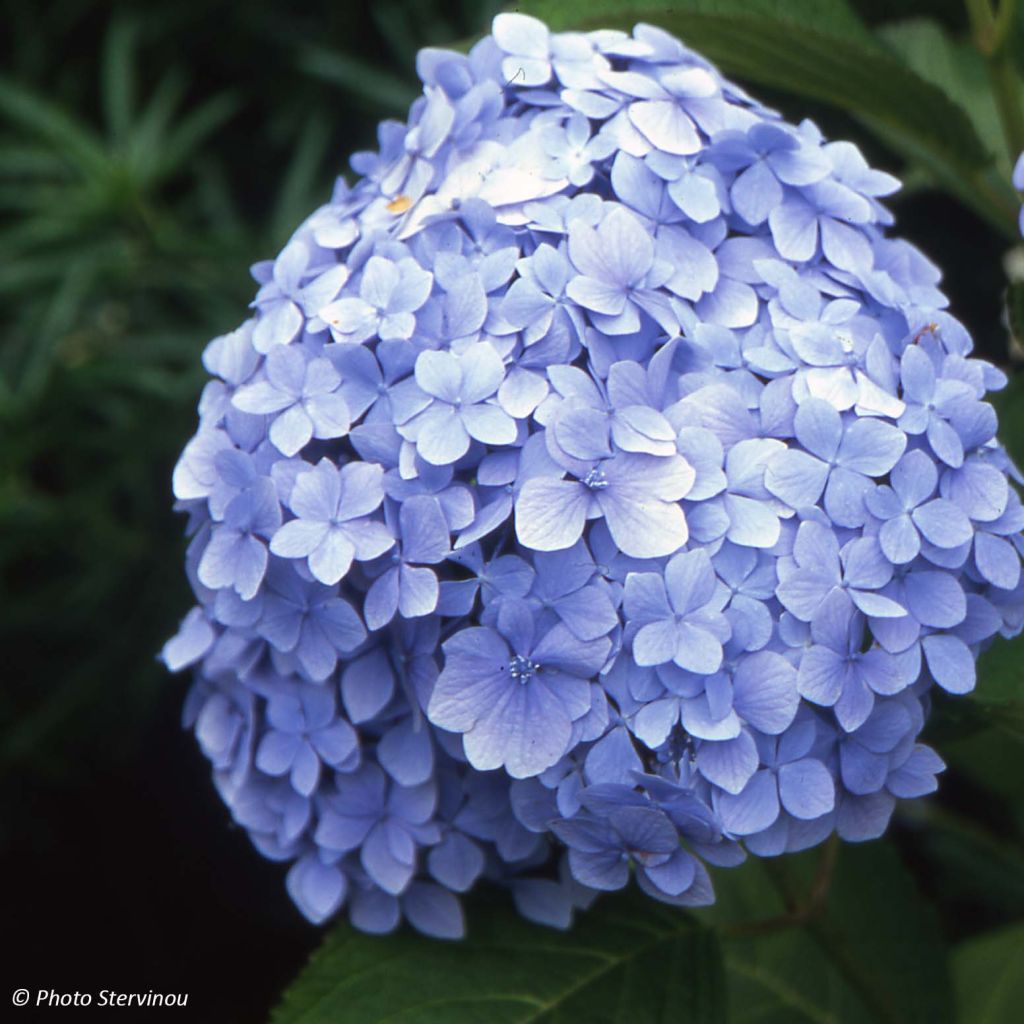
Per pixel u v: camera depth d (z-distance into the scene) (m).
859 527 0.65
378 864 0.70
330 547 0.65
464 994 0.72
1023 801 0.90
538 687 0.65
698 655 0.63
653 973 0.72
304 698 0.69
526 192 0.67
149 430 1.04
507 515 0.64
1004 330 0.96
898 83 0.74
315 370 0.66
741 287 0.67
